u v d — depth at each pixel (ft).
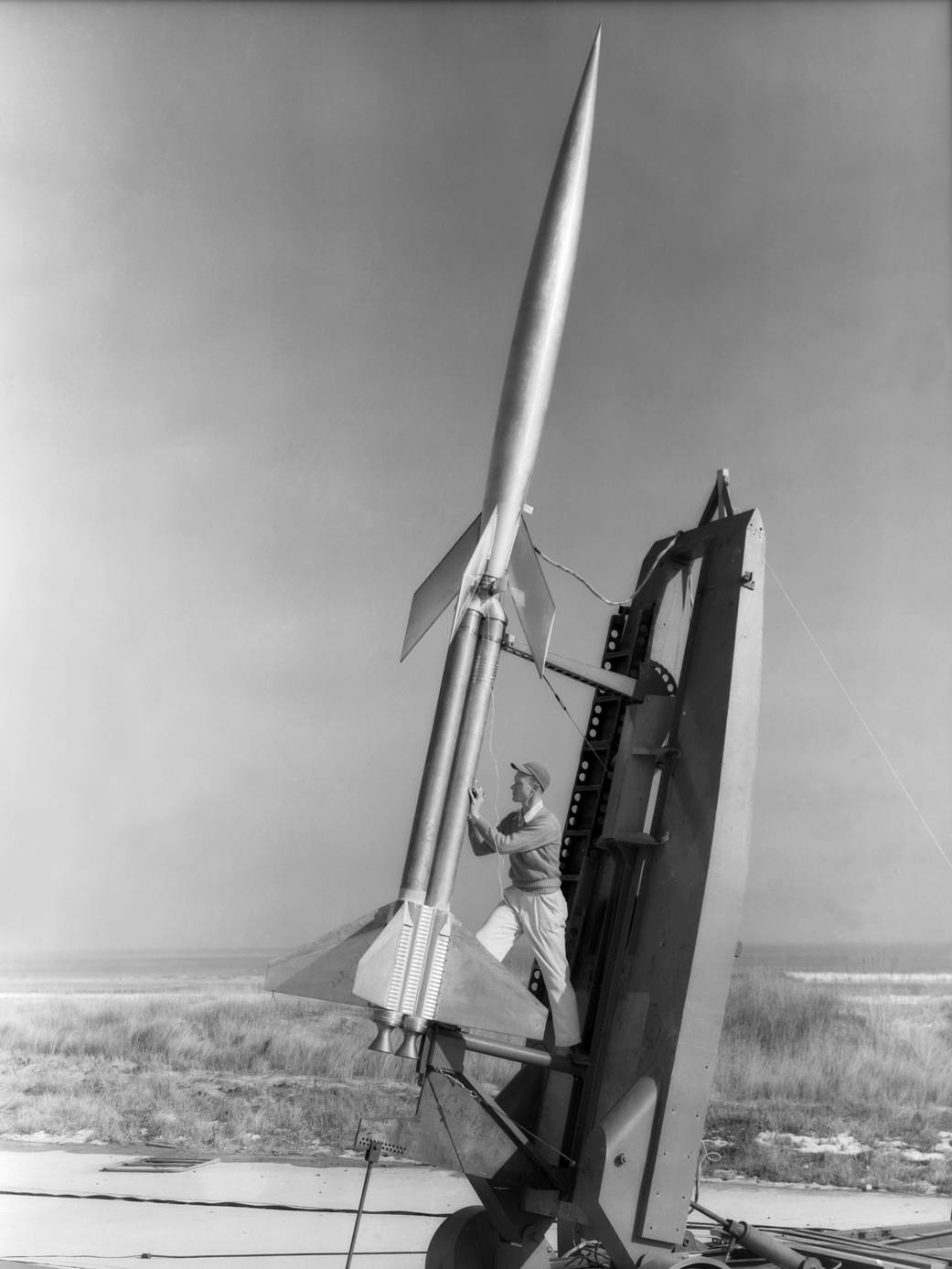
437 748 21.75
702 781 22.16
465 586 22.93
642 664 24.47
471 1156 21.83
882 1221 37.06
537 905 23.08
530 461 24.40
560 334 25.29
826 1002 57.88
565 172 26.17
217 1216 35.35
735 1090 53.88
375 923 20.97
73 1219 34.55
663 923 21.93
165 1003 59.16
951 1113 51.88
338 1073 55.52
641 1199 20.33
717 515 25.17
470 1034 22.13
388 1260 30.76
